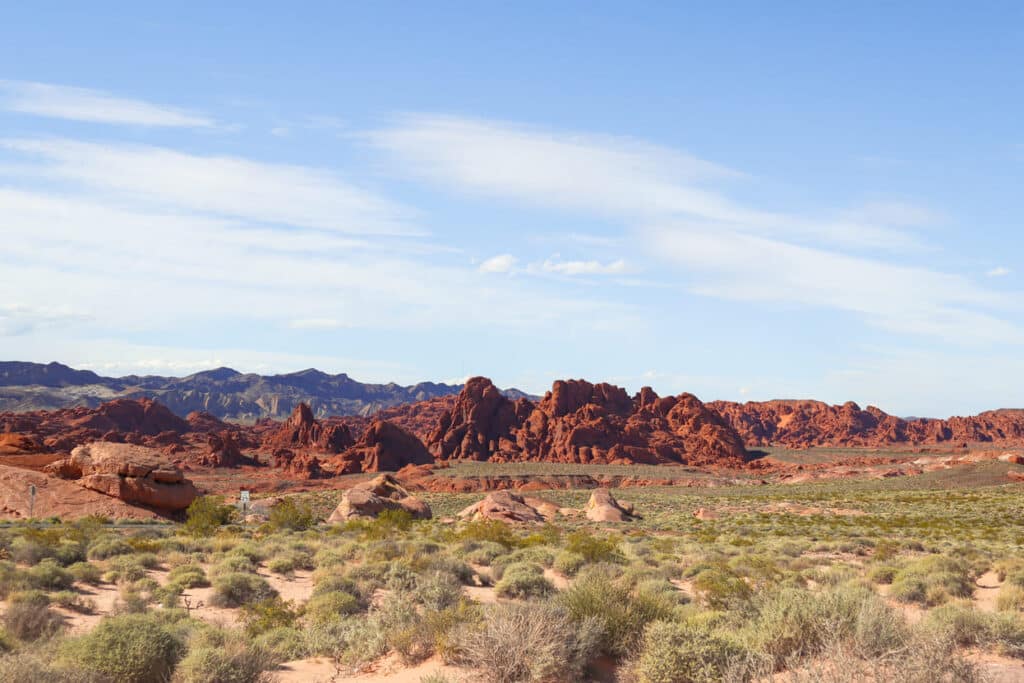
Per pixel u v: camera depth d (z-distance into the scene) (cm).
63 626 1564
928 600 1941
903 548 3488
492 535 3597
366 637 1336
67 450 18275
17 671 949
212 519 4747
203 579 2319
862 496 10519
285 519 4741
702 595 1850
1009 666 1059
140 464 5316
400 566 2338
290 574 2595
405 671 1160
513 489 16012
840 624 984
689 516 7881
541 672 1003
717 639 1009
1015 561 2452
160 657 1105
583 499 12175
